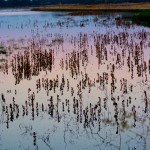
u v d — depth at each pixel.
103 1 169.12
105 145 8.41
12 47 23.22
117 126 9.38
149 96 11.70
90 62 17.36
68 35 30.58
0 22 52.91
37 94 12.29
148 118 9.86
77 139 8.77
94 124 9.55
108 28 36.53
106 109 10.59
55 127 9.50
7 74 15.21
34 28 40.25
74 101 10.88
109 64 16.81
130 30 32.88
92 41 25.31
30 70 15.56
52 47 22.80
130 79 13.88
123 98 11.57
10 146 8.51
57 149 8.29
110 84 13.22
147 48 21.00
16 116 10.22
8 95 12.30
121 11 73.94
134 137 8.75
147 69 15.38
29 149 8.33
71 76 14.64
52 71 15.59
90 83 13.37
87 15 65.50
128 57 17.41
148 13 47.94
